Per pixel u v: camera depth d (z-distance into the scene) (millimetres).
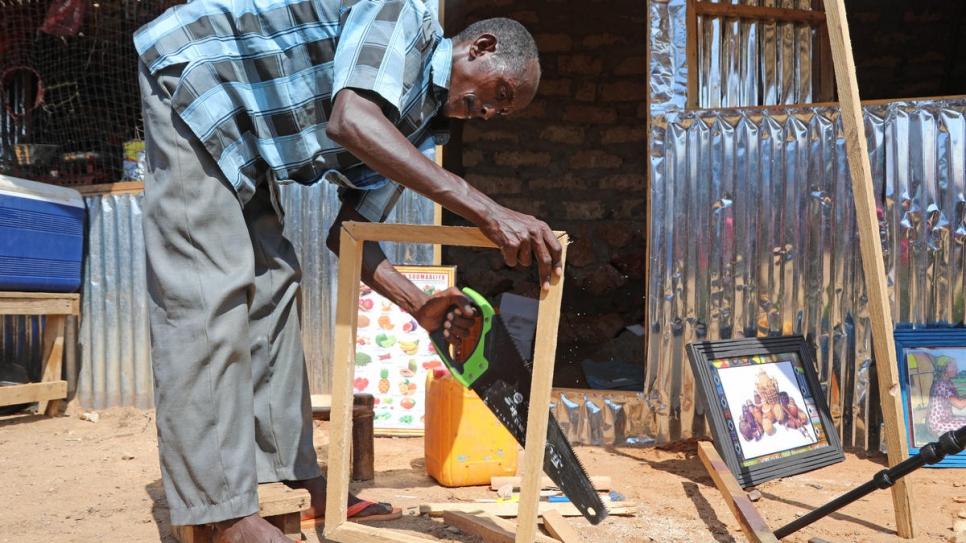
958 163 3586
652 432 3877
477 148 7648
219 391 2088
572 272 7332
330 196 4371
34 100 5535
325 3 2104
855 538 2475
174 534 2367
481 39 2191
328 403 3484
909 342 3539
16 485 3025
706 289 3834
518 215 1869
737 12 4129
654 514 2723
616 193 7539
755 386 3236
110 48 5352
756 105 4035
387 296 2412
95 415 4395
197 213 2105
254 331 2412
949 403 3471
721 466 2891
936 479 3213
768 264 3777
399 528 2510
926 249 3621
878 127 3664
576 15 7562
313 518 2516
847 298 3691
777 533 2355
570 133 7609
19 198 4086
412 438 4059
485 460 3078
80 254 4508
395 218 4324
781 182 3764
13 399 4137
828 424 3336
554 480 2137
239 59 2139
